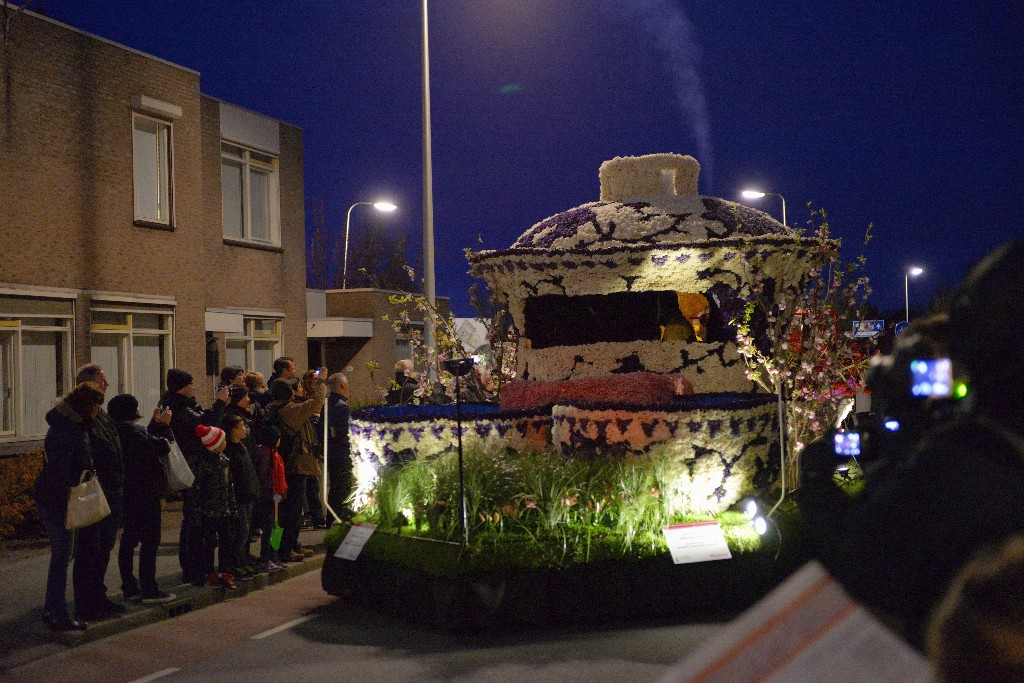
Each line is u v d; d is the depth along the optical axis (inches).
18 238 562.6
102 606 305.4
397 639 278.7
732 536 285.3
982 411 56.6
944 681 49.3
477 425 331.3
